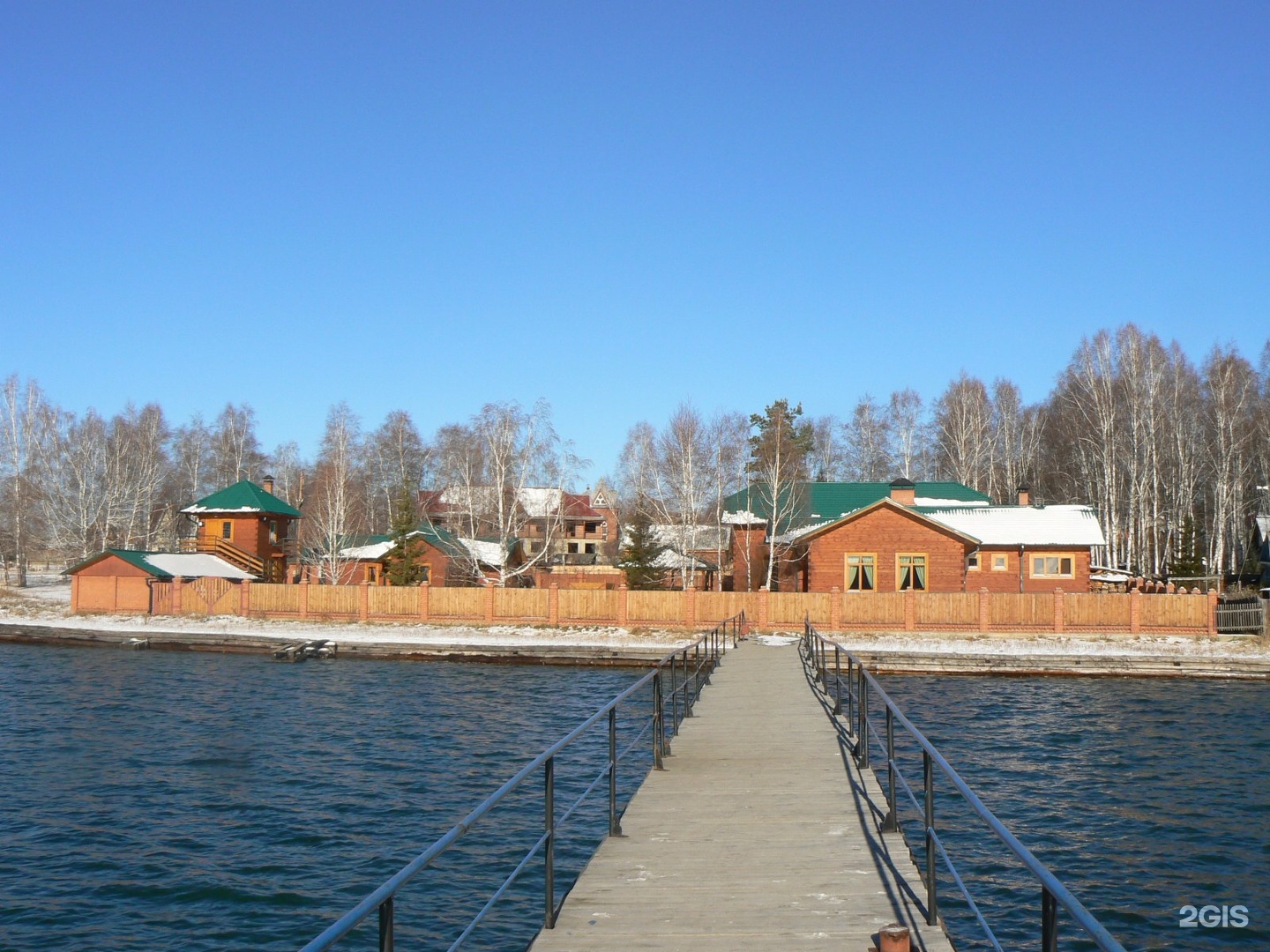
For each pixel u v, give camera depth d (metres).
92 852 16.48
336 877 15.23
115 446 81.44
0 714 30.31
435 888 14.55
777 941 7.75
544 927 8.12
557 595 49.22
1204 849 16.72
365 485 97.50
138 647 49.78
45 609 56.47
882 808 12.17
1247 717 30.47
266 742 25.80
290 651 45.84
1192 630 43.75
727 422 64.25
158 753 24.41
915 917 8.30
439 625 49.84
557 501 79.25
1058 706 32.56
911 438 94.19
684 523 59.94
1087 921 3.95
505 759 23.56
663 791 13.33
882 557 51.09
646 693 35.09
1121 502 70.88
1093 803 19.62
